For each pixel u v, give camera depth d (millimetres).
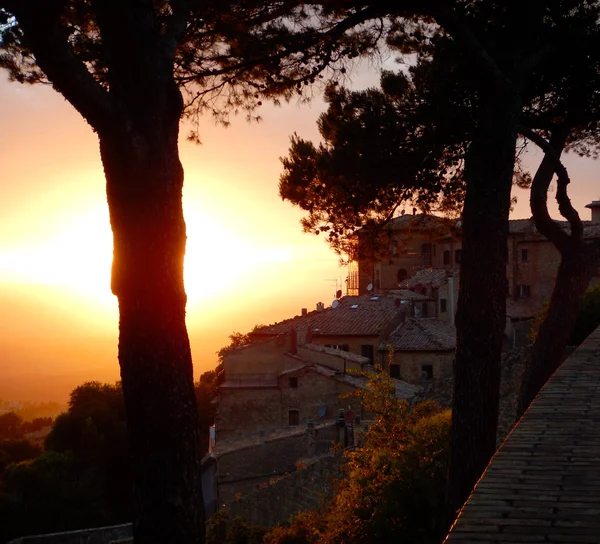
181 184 8531
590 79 14898
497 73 12992
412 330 56688
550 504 5309
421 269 76812
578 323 29156
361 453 18391
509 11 13828
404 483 15727
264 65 13969
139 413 8164
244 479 37188
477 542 4754
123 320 8258
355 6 13312
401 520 15492
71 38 11789
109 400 61344
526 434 6992
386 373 19500
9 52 11453
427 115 14898
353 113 15516
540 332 15742
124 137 8109
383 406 18891
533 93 15453
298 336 47969
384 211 16312
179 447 8172
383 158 15102
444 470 16000
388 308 59688
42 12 7570
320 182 16297
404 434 17953
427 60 15273
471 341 12969
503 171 13086
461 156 15523
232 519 29047
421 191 16219
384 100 15273
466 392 12961
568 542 4723
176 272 8336
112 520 53938
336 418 41062
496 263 13008
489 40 13734
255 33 13320
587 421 7297
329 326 57406
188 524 8125
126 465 57438
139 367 8156
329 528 17484
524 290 71938
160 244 8227
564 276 15570
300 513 22812
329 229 16641
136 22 8258
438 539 14789
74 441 57781
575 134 18031
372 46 14625
